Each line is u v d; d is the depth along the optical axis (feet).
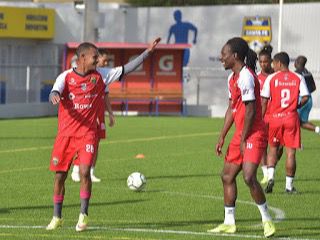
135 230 99.19
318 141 244.83
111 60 353.92
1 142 226.17
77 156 101.45
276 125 135.23
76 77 98.53
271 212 116.47
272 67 144.25
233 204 98.99
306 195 134.51
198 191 137.28
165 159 188.34
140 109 366.84
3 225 102.01
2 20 369.09
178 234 96.73
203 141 236.63
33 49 395.55
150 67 362.53
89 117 99.14
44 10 392.27
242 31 387.34
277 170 170.60
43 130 272.31
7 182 146.20
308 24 372.17
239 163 97.81
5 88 348.59
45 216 110.01
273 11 379.14
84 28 369.09
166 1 483.10
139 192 135.13
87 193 97.81
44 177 153.48
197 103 388.57
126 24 418.10
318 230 101.45
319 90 360.48
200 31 398.01
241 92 95.35
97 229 99.60
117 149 211.00
